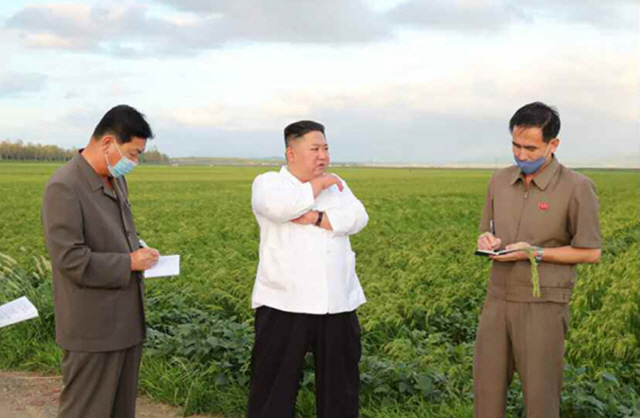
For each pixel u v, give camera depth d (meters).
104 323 3.92
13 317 3.89
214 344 6.11
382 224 19.94
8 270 8.83
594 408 5.34
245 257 12.97
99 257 3.82
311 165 4.45
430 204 27.67
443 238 15.98
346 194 4.69
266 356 4.52
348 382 4.60
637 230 16.70
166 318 7.86
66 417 3.95
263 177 4.55
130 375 4.17
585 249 4.01
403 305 8.72
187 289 9.14
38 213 20.25
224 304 9.05
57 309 3.94
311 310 4.40
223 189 36.66
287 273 4.44
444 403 5.49
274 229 4.51
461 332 8.27
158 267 4.17
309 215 4.40
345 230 4.46
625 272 10.12
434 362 6.52
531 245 4.11
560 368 4.20
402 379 5.72
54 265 3.81
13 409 5.76
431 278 10.40
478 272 10.46
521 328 4.15
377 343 7.74
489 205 4.44
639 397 6.02
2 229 17.05
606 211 21.88
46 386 6.34
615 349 7.15
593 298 9.56
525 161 4.02
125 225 4.11
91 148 3.90
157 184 41.28
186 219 20.50
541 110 3.96
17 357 7.04
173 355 6.50
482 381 4.34
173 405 5.78
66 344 3.90
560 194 4.07
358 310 8.53
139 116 3.88
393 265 12.40
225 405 5.58
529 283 4.11
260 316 4.57
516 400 5.57
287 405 4.52
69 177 3.80
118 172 3.90
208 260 12.50
